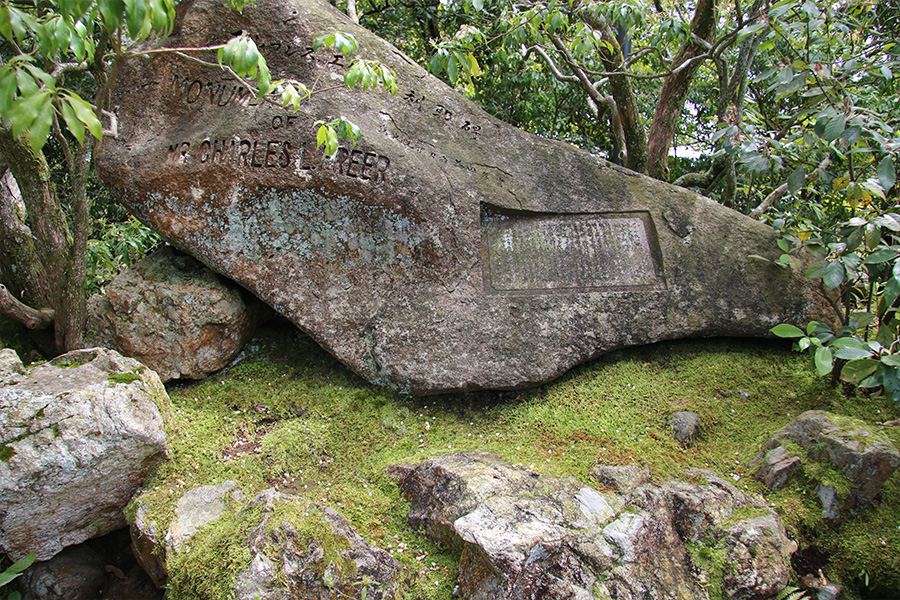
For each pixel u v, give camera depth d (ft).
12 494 6.84
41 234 10.00
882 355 8.05
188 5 10.26
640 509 7.06
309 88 9.86
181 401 9.70
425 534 7.52
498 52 15.35
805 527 7.52
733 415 9.29
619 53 13.76
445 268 9.79
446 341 9.66
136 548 7.52
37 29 5.53
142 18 4.93
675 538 7.03
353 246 9.83
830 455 7.77
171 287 10.08
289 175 9.66
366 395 9.95
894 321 8.79
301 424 9.28
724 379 9.91
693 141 20.63
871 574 7.22
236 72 6.78
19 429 7.04
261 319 11.23
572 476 7.68
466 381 9.57
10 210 10.66
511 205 10.23
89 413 7.27
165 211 9.93
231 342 10.39
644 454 8.39
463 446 8.89
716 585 6.68
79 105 4.85
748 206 16.07
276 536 6.54
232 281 10.46
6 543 7.15
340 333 9.91
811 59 9.18
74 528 7.59
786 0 8.66
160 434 7.74
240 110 9.88
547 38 14.71
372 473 8.49
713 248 10.44
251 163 9.73
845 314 9.96
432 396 9.96
